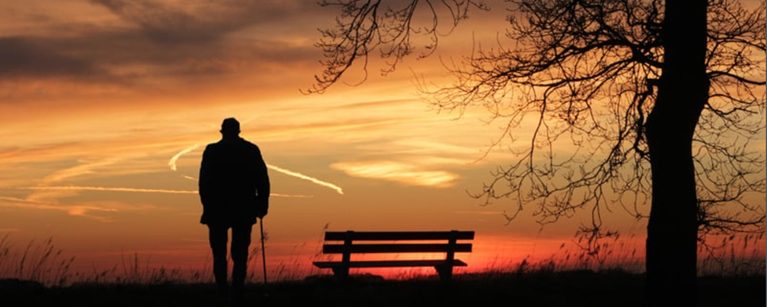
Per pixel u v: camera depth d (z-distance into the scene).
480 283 15.00
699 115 12.23
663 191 12.23
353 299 12.92
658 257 12.27
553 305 12.89
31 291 13.30
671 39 12.16
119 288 14.01
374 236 15.82
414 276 16.78
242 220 12.41
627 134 12.72
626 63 12.61
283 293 13.58
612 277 15.98
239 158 12.45
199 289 14.07
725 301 13.40
